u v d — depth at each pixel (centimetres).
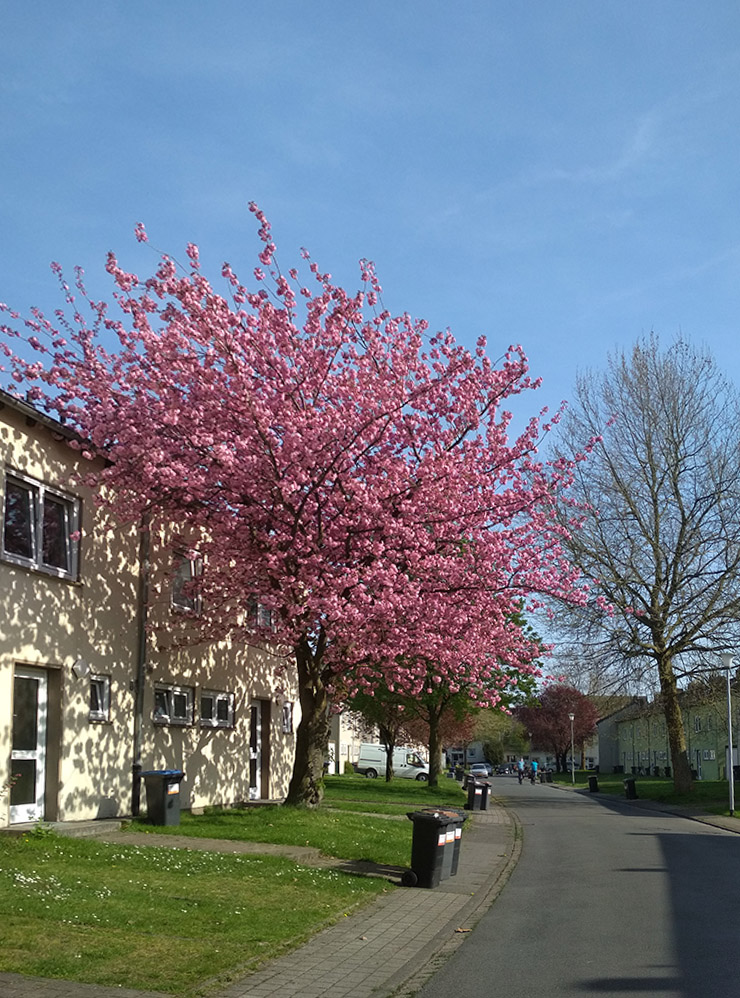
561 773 10200
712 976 816
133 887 1112
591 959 896
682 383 3819
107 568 1755
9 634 1443
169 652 1978
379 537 1794
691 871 1555
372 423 1712
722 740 6725
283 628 1822
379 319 1841
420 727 6038
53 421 1544
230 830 1695
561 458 2008
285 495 1702
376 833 1855
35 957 790
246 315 1711
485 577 1902
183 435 1717
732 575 3588
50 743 1572
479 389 1855
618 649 3659
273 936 943
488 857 1798
